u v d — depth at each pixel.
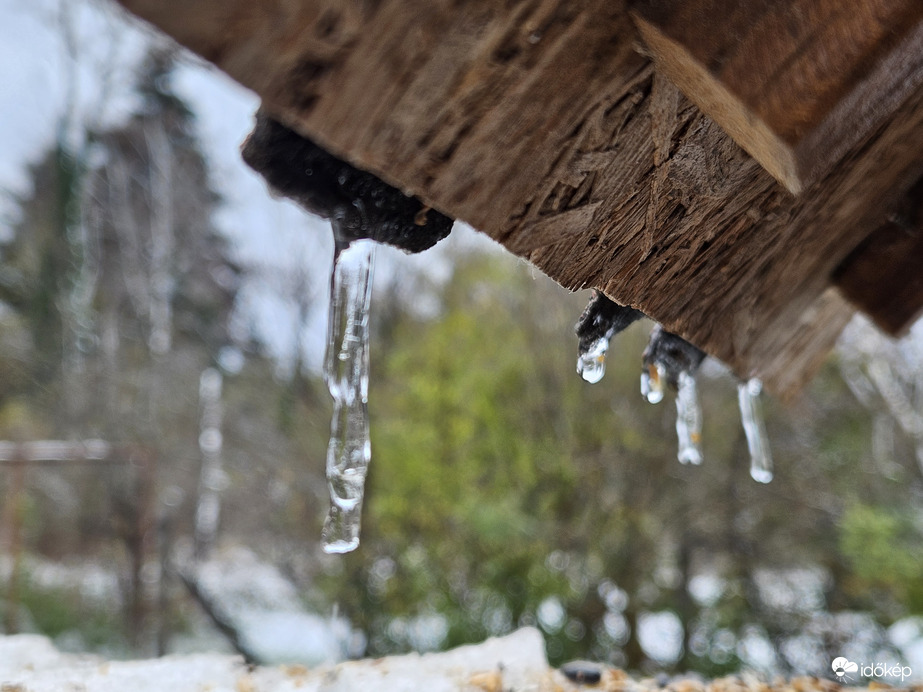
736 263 1.15
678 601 7.45
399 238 0.86
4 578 9.16
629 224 0.90
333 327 1.21
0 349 10.45
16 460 6.04
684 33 0.67
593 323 1.34
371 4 0.56
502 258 8.03
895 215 1.40
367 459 1.32
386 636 7.13
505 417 7.26
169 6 0.50
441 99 0.65
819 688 2.29
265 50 0.55
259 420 9.74
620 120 0.78
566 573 7.03
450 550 7.11
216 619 7.81
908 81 0.69
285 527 9.02
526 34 0.66
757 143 0.72
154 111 11.41
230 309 11.02
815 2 0.64
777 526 7.91
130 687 2.30
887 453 8.23
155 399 10.73
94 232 11.66
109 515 9.40
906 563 6.73
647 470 7.28
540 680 2.33
